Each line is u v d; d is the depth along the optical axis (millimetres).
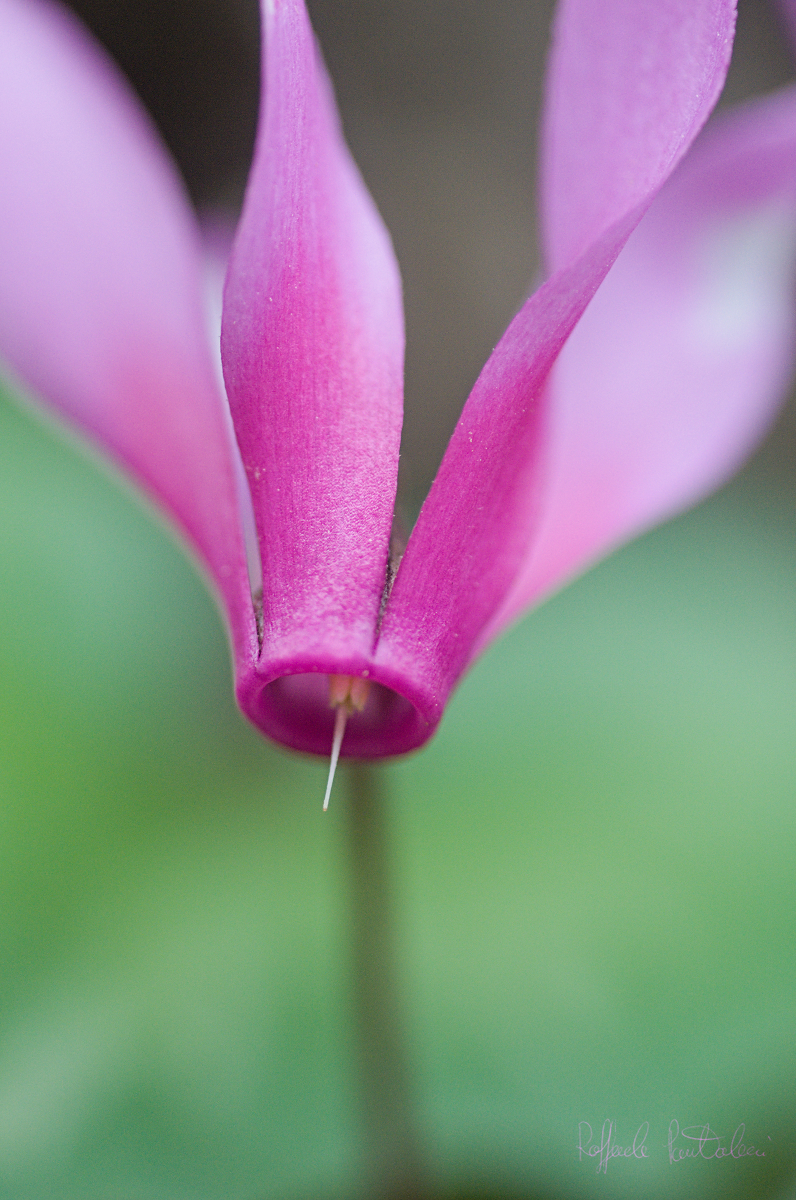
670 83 113
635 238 138
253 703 121
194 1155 208
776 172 138
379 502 116
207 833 260
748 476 460
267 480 116
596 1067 218
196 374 127
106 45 499
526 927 241
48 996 229
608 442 136
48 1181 203
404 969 177
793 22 137
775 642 297
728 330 139
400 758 123
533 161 535
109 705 269
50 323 128
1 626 270
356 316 116
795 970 229
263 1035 222
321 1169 206
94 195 130
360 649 115
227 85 503
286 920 240
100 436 129
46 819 254
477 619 118
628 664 291
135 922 241
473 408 115
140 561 286
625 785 267
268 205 113
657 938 238
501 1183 202
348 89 535
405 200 520
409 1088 172
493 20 542
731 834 258
